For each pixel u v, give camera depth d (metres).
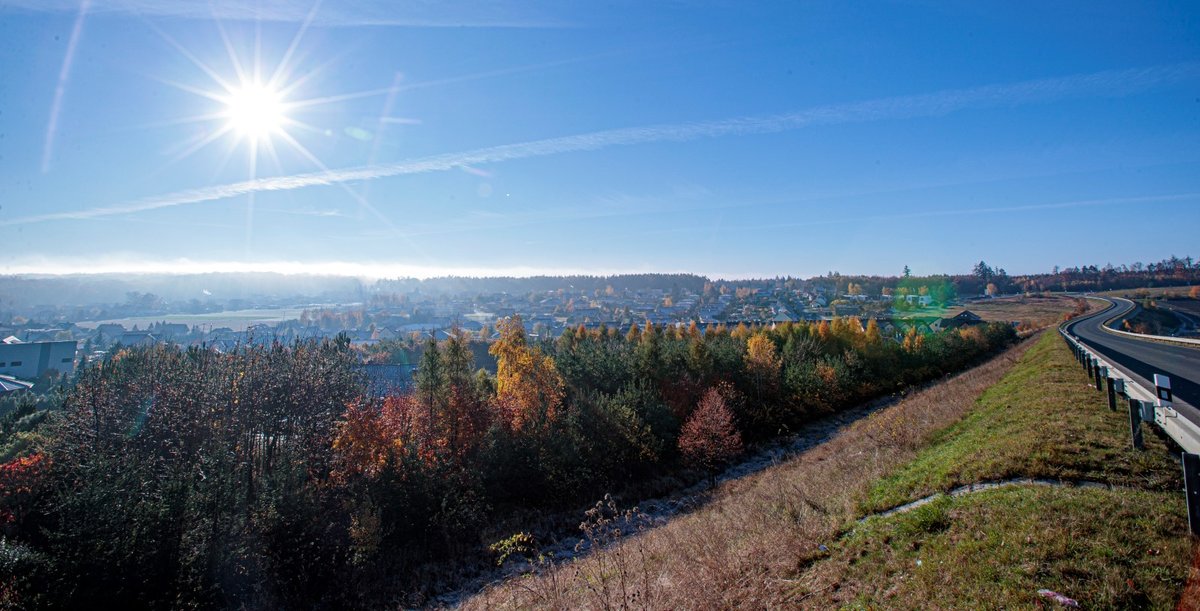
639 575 9.81
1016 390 17.94
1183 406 12.31
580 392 31.39
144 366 31.98
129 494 18.06
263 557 18.55
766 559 8.52
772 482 16.69
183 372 28.86
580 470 25.50
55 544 15.88
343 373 33.69
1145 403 8.94
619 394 30.06
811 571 7.85
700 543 9.94
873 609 6.36
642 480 27.34
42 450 22.42
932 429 15.62
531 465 24.78
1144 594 5.36
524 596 11.77
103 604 15.50
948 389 27.88
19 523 18.83
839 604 6.77
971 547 6.83
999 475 9.12
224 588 17.66
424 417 27.48
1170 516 6.53
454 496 22.36
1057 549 6.26
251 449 26.94
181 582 16.77
